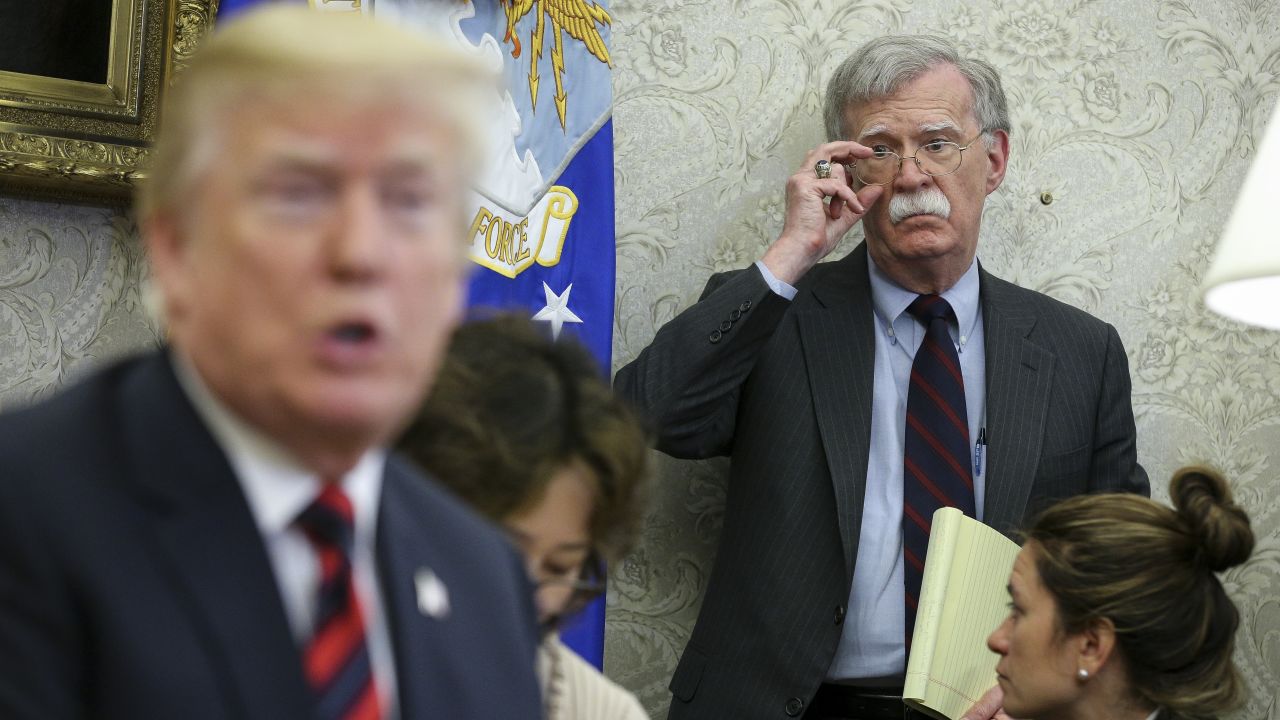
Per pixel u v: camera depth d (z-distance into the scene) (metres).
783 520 7.17
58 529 1.74
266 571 1.83
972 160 7.42
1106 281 8.68
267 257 1.73
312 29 1.75
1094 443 7.48
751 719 6.98
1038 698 5.01
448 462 2.94
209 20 7.23
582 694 3.35
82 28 7.02
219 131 1.75
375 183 1.76
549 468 3.03
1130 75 8.80
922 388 7.25
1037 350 7.41
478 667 2.11
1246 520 4.89
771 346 7.48
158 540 1.78
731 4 8.37
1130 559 4.82
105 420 1.88
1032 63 8.66
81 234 7.25
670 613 8.13
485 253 7.10
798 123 8.40
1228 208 8.89
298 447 1.85
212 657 1.76
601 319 7.39
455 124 1.80
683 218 8.25
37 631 1.70
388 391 1.81
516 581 2.36
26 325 7.14
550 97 7.41
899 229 7.35
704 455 7.48
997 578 6.49
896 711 6.91
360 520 2.05
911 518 7.02
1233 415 8.82
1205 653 4.83
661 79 8.26
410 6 6.95
